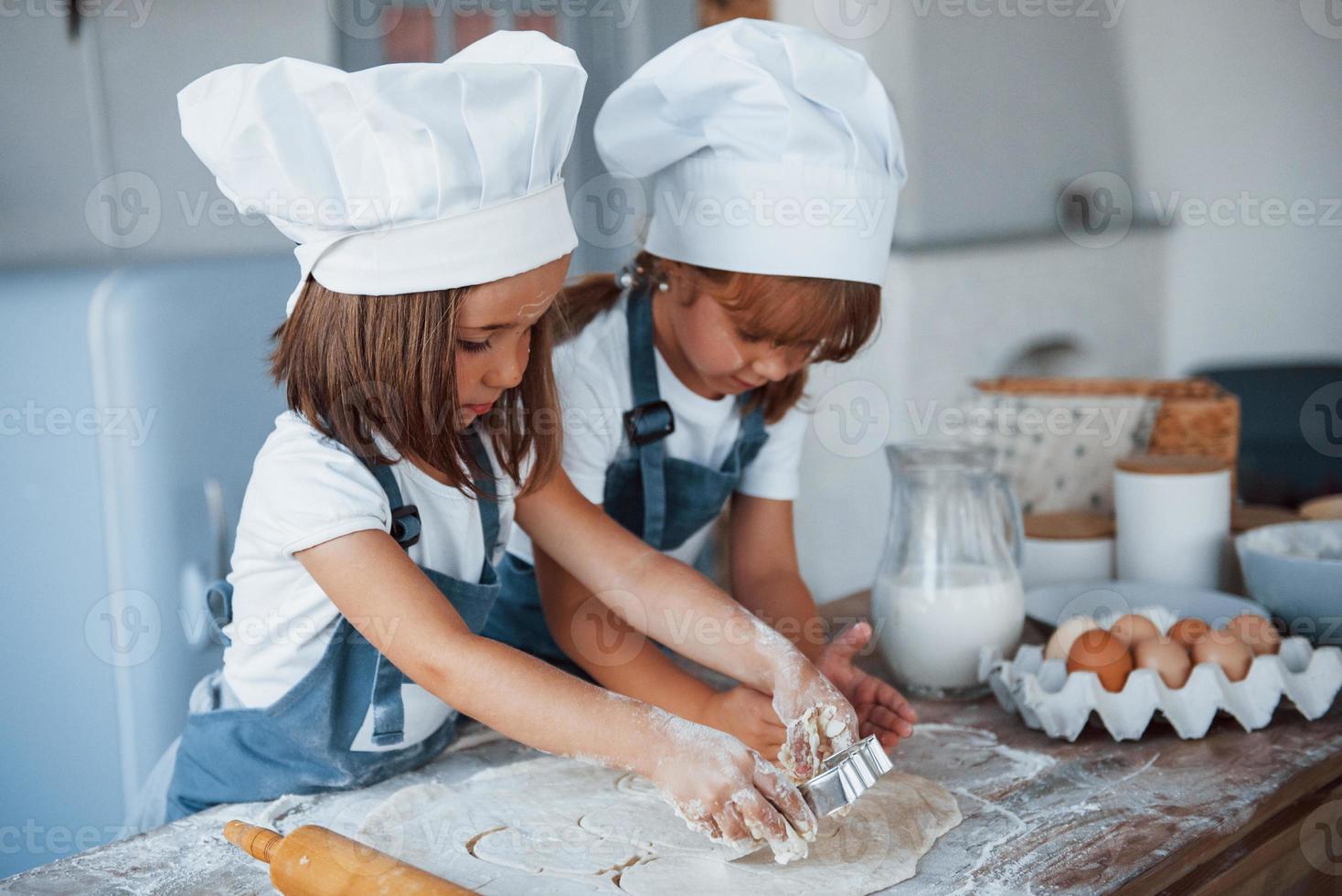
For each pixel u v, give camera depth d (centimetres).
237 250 189
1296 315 247
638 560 93
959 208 222
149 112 189
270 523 77
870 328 99
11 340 152
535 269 75
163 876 68
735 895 65
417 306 73
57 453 151
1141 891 66
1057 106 230
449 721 90
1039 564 122
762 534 117
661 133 96
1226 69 236
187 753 90
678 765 68
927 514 100
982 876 67
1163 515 116
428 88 69
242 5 190
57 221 190
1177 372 246
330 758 83
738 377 100
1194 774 81
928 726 92
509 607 116
